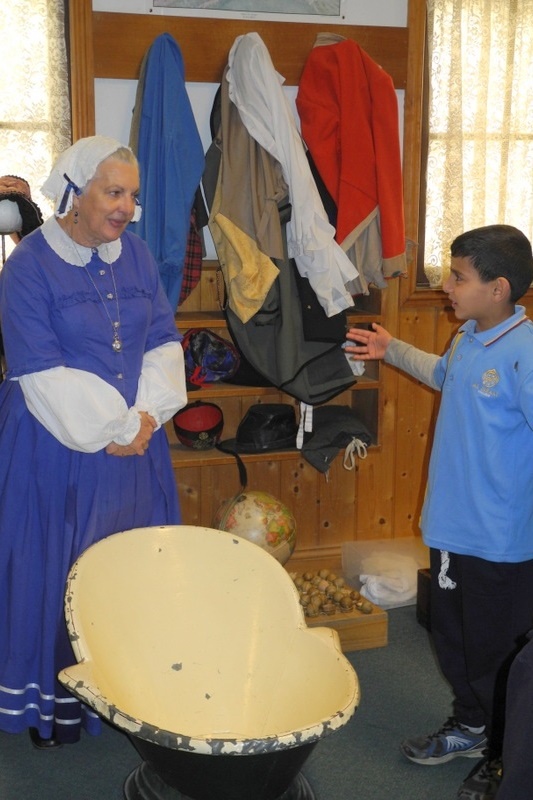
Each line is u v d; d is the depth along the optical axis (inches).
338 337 113.3
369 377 132.0
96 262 81.5
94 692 54.4
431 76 126.7
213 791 55.5
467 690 86.1
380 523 138.3
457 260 76.5
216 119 113.8
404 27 123.6
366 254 116.0
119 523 84.7
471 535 78.6
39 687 85.2
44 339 77.8
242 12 117.4
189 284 116.8
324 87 115.6
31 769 86.0
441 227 130.7
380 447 130.8
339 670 61.1
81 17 110.8
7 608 84.4
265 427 122.3
